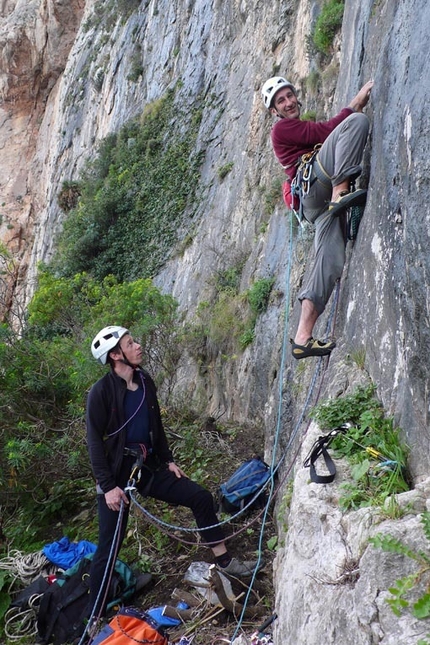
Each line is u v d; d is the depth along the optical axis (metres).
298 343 4.52
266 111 14.66
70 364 7.54
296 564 3.30
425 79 3.04
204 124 19.58
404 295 3.30
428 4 3.18
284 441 5.84
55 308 9.17
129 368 4.69
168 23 24.91
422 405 3.04
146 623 4.18
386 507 2.80
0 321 8.88
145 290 8.81
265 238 11.95
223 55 19.94
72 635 4.81
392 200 3.55
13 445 6.35
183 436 7.73
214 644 4.21
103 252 21.11
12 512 7.09
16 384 6.93
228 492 5.68
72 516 6.87
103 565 4.62
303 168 4.66
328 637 2.71
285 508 4.50
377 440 3.45
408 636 2.29
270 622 3.95
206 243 15.77
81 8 37.78
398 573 2.51
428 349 2.95
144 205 20.67
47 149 36.84
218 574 4.43
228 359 11.23
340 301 4.87
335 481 3.36
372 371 3.95
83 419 6.78
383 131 3.79
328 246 4.59
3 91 39.03
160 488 4.76
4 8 43.00
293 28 14.70
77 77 33.69
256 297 10.53
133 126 23.95
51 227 30.50
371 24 4.98
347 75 6.09
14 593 5.58
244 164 15.23
